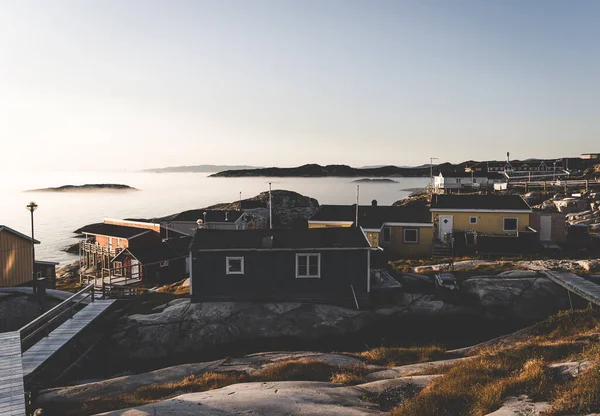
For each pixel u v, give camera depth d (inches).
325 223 1648.6
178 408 449.4
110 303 1039.0
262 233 1129.4
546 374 450.6
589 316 784.3
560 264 1236.5
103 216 5329.7
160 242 1798.7
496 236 1478.8
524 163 5723.4
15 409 454.6
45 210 6146.7
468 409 416.2
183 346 906.7
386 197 6939.0
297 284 1055.0
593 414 335.6
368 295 1045.2
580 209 2174.0
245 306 1021.8
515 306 979.9
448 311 994.1
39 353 724.7
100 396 602.5
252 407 446.6
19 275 1333.7
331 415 420.8
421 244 1612.9
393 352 750.5
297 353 784.3
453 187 3651.6
